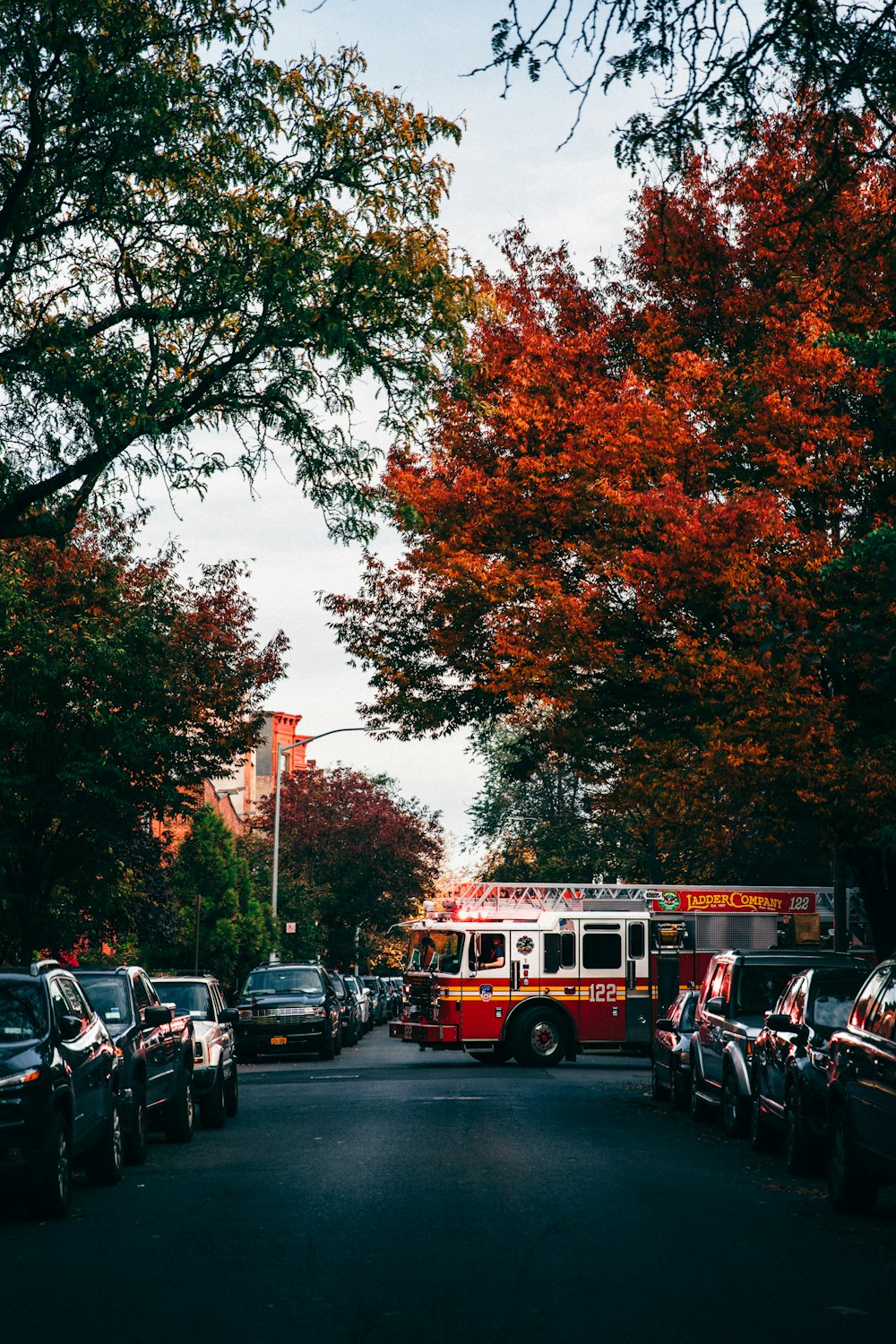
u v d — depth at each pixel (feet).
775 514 59.11
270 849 231.30
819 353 60.64
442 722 72.18
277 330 55.16
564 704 64.95
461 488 65.98
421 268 57.00
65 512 56.65
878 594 44.68
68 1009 41.11
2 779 80.59
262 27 54.08
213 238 56.13
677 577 59.77
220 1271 29.30
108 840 86.89
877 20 27.63
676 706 64.85
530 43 26.68
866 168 51.16
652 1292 27.22
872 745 58.03
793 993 51.70
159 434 53.62
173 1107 55.36
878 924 69.72
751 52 27.89
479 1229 33.78
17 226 52.90
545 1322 24.77
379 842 236.43
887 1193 43.32
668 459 62.03
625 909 114.42
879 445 64.75
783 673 55.98
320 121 56.70
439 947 111.96
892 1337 23.94
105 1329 24.36
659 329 67.87
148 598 88.99
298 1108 69.82
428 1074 97.81
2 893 85.15
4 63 50.24
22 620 82.33
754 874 146.92
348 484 59.26
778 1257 30.94
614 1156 48.96
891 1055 34.50
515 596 65.26
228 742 92.07
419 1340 23.43
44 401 54.24
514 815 184.75
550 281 72.33
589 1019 110.01
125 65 52.85
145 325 56.75
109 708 84.84
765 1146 51.52
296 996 119.85
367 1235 33.12
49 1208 36.50
